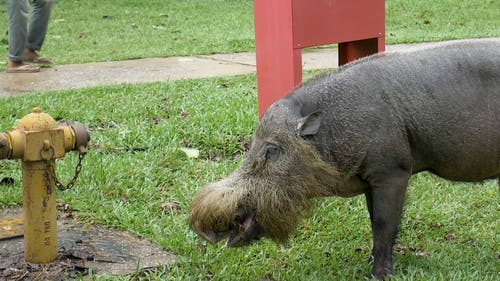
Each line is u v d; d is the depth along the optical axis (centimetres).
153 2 2002
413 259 524
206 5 1959
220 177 673
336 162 467
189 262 516
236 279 496
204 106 866
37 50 1198
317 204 485
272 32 716
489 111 473
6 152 478
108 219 586
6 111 852
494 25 1579
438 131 472
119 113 850
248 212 462
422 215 609
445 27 1569
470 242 566
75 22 1705
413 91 471
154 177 670
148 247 541
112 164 685
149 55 1267
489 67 474
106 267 505
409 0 1861
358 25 756
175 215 598
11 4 1119
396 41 1363
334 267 516
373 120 464
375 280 479
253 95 923
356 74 476
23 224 555
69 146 498
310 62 1187
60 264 505
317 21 718
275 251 538
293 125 459
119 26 1652
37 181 496
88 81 1059
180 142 756
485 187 669
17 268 500
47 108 865
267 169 459
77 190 635
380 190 474
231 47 1341
